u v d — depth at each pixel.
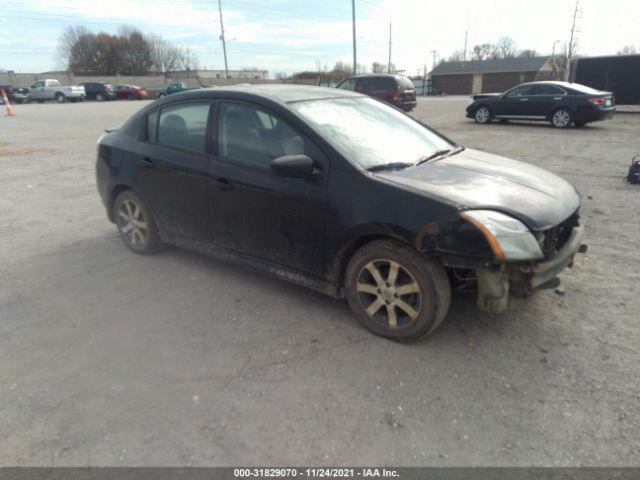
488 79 56.81
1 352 3.05
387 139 3.61
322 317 3.40
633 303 3.49
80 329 3.31
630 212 5.75
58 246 4.95
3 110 27.45
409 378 2.71
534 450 2.20
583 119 14.58
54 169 9.28
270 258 3.58
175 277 4.12
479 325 3.23
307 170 3.02
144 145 4.27
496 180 3.20
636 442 2.23
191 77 67.69
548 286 2.86
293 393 2.60
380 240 2.98
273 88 3.86
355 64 39.97
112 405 2.54
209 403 2.54
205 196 3.79
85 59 70.12
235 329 3.26
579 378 2.68
